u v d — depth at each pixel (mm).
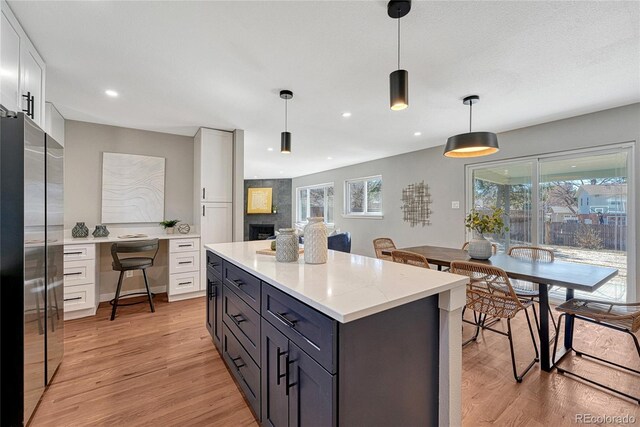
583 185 3277
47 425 1528
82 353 2271
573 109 3061
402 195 5449
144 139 3918
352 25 1712
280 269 1529
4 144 1460
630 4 1516
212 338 2316
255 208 9195
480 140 2340
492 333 2623
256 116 3332
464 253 2986
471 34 1791
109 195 3660
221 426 1526
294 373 1175
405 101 1543
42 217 1712
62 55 2029
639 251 2859
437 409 1310
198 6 1558
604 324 1852
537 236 3639
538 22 1675
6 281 1464
